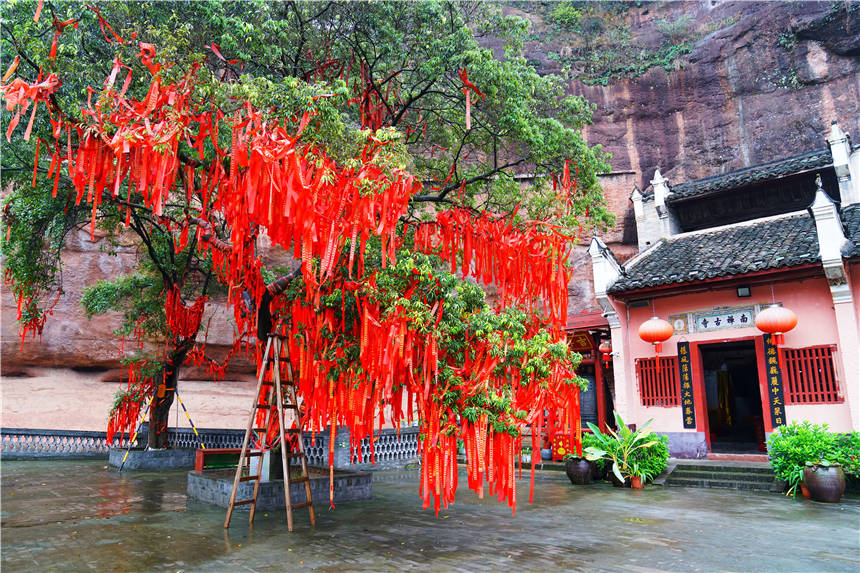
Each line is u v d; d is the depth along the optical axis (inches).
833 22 935.7
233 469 426.6
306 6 419.5
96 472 550.6
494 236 294.5
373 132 348.8
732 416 850.1
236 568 216.2
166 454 608.7
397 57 418.3
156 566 218.5
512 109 399.2
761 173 655.1
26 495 398.0
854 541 273.3
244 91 240.5
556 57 1159.6
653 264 631.2
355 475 388.5
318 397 273.7
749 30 1016.2
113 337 880.3
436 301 245.6
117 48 356.2
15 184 454.6
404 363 232.4
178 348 609.3
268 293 327.3
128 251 896.3
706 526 307.7
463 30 387.5
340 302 273.3
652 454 476.1
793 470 421.1
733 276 525.7
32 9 339.0
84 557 231.3
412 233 386.9
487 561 229.8
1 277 804.6
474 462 220.5
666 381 585.6
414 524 303.6
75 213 471.8
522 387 243.1
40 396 820.0
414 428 676.7
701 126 1034.1
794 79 966.4
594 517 332.5
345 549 246.7
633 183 1038.4
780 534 288.2
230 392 971.3
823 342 502.6
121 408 623.2
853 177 605.3
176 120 206.2
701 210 725.9
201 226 315.9
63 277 860.0
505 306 277.3
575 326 664.4
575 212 421.7
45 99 186.4
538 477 535.8
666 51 1110.4
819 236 485.1
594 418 681.6
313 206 211.6
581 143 436.1
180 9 345.4
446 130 503.5
